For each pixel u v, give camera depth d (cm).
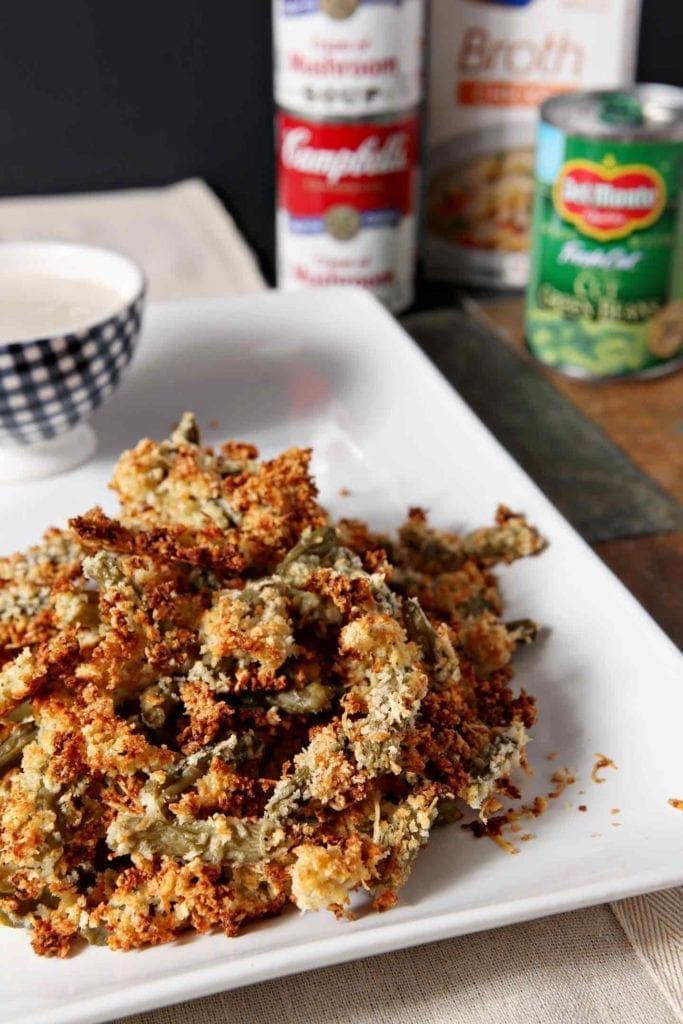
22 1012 51
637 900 58
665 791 58
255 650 57
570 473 76
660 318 80
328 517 67
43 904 56
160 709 58
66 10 96
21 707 58
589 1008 56
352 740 56
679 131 77
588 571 65
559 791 58
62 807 56
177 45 98
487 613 63
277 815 56
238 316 80
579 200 78
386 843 55
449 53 86
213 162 102
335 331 79
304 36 82
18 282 74
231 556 61
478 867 56
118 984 52
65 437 72
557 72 86
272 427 75
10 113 98
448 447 72
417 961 56
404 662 57
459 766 57
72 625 60
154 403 76
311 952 52
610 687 61
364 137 83
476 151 88
